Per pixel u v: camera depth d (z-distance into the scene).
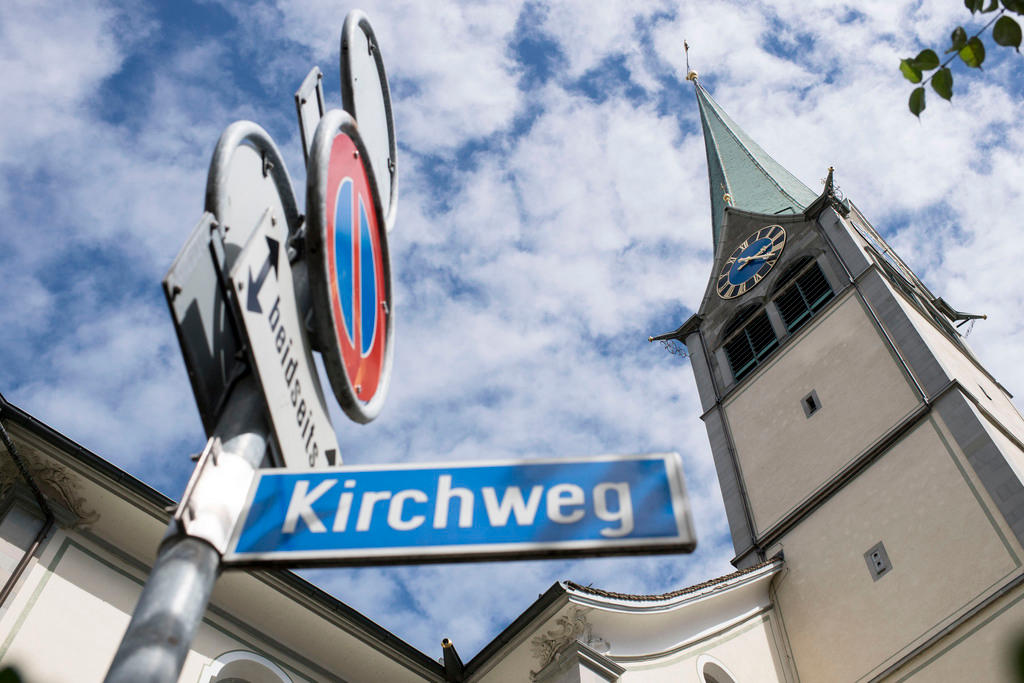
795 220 36.31
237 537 3.19
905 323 27.88
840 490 25.50
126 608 13.95
